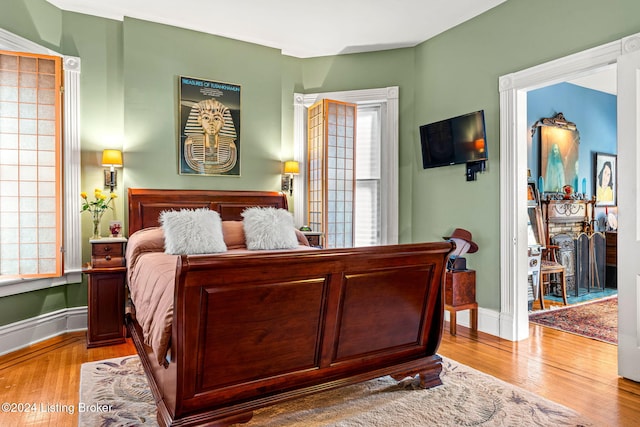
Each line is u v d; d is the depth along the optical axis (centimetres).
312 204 466
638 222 254
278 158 458
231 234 357
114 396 233
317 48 455
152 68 391
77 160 362
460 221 393
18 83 314
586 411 218
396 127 452
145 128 388
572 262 530
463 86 388
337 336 214
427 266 238
